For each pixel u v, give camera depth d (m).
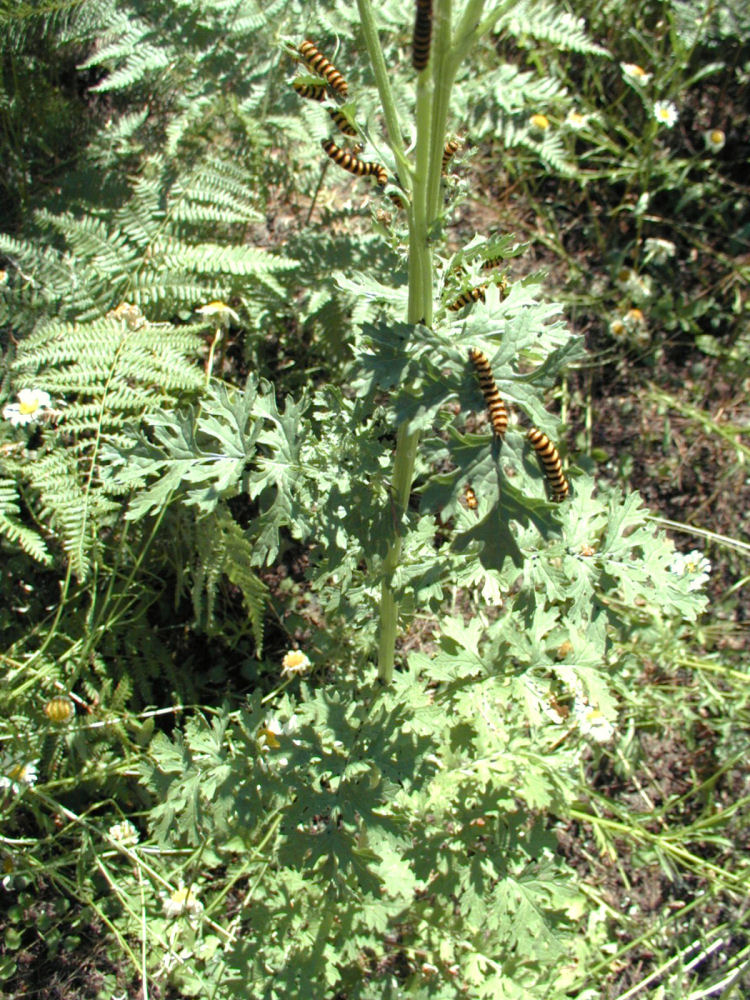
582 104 4.63
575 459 4.05
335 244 3.48
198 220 3.44
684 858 3.25
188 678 3.31
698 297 4.44
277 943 2.43
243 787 2.28
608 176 4.63
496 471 1.69
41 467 2.90
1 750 2.96
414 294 1.85
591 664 2.43
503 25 3.94
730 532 3.96
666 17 4.68
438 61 1.57
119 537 3.24
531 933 2.47
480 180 4.63
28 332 3.34
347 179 3.90
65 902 2.91
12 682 2.95
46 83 4.07
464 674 2.50
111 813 2.98
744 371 4.20
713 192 4.62
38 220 3.44
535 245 4.54
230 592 3.50
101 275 3.34
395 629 2.49
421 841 2.46
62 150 4.16
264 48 3.59
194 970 2.66
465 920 2.65
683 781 3.44
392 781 2.23
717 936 3.11
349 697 2.36
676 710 3.48
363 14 1.60
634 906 3.17
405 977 2.93
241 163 3.75
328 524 2.07
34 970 2.85
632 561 2.17
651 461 4.09
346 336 3.55
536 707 2.46
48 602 3.29
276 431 2.07
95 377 3.06
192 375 3.08
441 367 1.76
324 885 2.29
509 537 1.70
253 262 3.24
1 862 2.78
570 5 4.68
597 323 4.38
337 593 2.42
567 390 4.22
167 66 3.63
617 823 3.15
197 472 2.02
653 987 3.02
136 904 2.82
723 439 4.11
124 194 3.74
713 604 3.78
